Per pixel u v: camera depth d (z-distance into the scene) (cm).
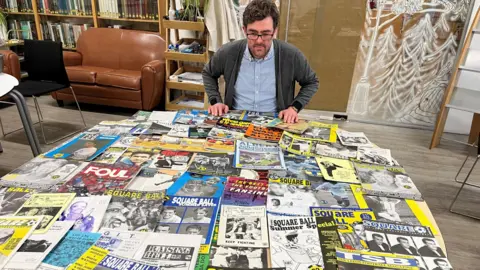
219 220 87
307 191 102
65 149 122
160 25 366
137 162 115
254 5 145
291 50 176
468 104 299
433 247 80
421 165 284
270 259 74
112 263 71
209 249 77
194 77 343
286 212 91
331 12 341
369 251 78
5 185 98
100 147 124
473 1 311
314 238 82
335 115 382
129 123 149
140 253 74
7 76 203
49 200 91
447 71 341
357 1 333
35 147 225
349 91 372
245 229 84
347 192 103
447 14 322
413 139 340
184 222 85
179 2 345
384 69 355
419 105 362
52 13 402
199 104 361
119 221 85
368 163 121
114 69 382
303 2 342
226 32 316
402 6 327
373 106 374
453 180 262
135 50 378
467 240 194
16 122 337
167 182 104
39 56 301
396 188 106
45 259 72
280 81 179
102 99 360
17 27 428
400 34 338
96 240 78
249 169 114
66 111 372
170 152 123
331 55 359
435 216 216
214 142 132
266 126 149
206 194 98
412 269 73
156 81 341
